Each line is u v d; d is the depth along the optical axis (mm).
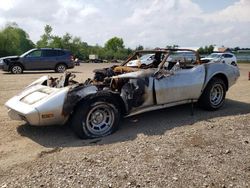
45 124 4879
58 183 3424
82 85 5031
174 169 3738
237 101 8031
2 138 5055
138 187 3320
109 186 3346
